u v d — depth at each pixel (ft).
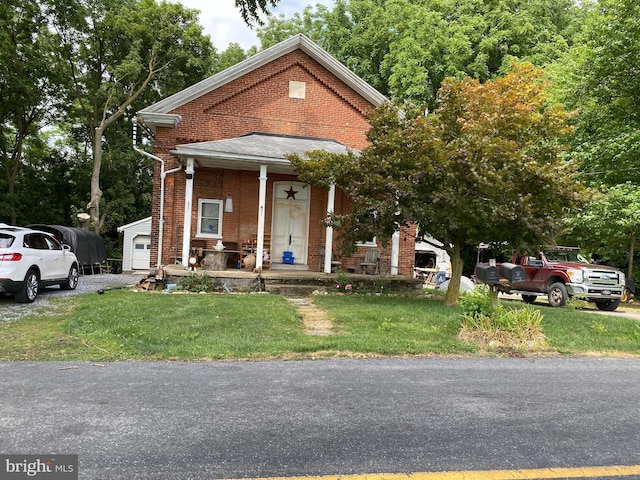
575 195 32.12
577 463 11.32
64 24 93.30
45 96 103.81
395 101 36.96
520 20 82.94
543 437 12.87
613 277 49.32
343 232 37.88
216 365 19.84
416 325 28.66
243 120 52.65
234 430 12.69
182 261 48.78
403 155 32.78
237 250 50.85
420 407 14.97
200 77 106.42
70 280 46.01
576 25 92.73
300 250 52.75
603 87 58.34
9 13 87.20
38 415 13.55
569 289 49.44
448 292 37.35
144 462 10.75
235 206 51.75
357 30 97.81
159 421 13.23
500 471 10.79
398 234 50.11
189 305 32.48
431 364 21.06
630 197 53.11
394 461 11.12
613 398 16.71
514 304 42.83
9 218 103.40
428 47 82.94
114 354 21.38
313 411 14.30
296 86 53.88
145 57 102.89
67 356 20.99
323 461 11.00
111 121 98.32
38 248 39.65
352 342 23.93
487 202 32.30
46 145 119.14
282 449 11.59
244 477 10.14
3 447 11.43
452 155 31.35
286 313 30.81
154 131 53.47
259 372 18.80
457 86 35.09
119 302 34.24
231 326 27.09
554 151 35.27
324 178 36.09
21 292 36.06
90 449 11.37
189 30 98.58
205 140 51.83
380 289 45.80
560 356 24.11
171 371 18.70
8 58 88.58
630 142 55.93
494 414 14.56
